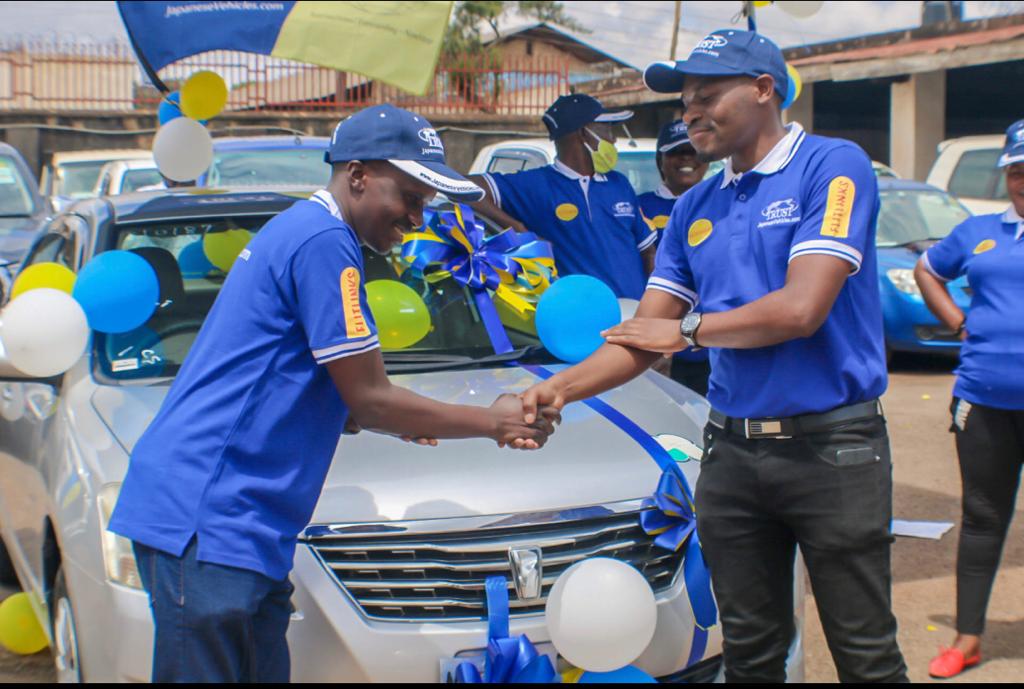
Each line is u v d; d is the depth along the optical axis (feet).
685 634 10.09
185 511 8.09
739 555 9.23
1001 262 12.66
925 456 22.61
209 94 15.26
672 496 10.21
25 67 56.03
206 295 13.50
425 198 8.78
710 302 9.19
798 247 8.48
